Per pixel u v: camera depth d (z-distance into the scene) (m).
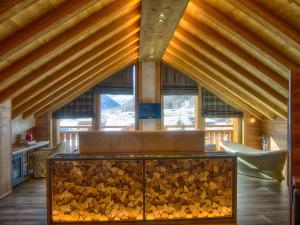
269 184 5.53
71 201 3.50
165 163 3.52
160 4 3.30
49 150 6.29
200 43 5.16
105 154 3.64
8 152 4.95
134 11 4.33
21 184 5.59
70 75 5.60
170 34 4.59
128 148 3.66
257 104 6.91
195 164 3.55
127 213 3.54
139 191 3.52
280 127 6.86
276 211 4.09
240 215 3.94
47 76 4.91
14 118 5.86
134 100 7.80
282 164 5.69
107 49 5.16
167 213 3.55
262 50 3.94
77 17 3.54
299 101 3.20
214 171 3.57
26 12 2.82
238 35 3.92
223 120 8.41
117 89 7.60
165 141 3.68
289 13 3.08
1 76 3.77
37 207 4.25
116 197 3.52
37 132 7.39
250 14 3.31
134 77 7.72
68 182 3.49
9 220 3.77
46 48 3.75
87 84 7.04
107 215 3.53
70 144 7.97
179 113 8.08
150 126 7.71
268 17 3.22
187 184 3.56
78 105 7.52
